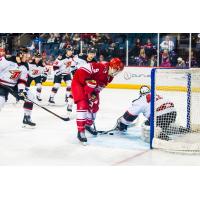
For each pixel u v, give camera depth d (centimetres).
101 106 1058
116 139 660
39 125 785
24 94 730
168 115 615
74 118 871
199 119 679
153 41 1585
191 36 1496
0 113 934
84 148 600
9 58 703
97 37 1650
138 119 804
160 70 589
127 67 1466
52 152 576
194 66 1502
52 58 1677
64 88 1557
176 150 571
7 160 532
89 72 611
